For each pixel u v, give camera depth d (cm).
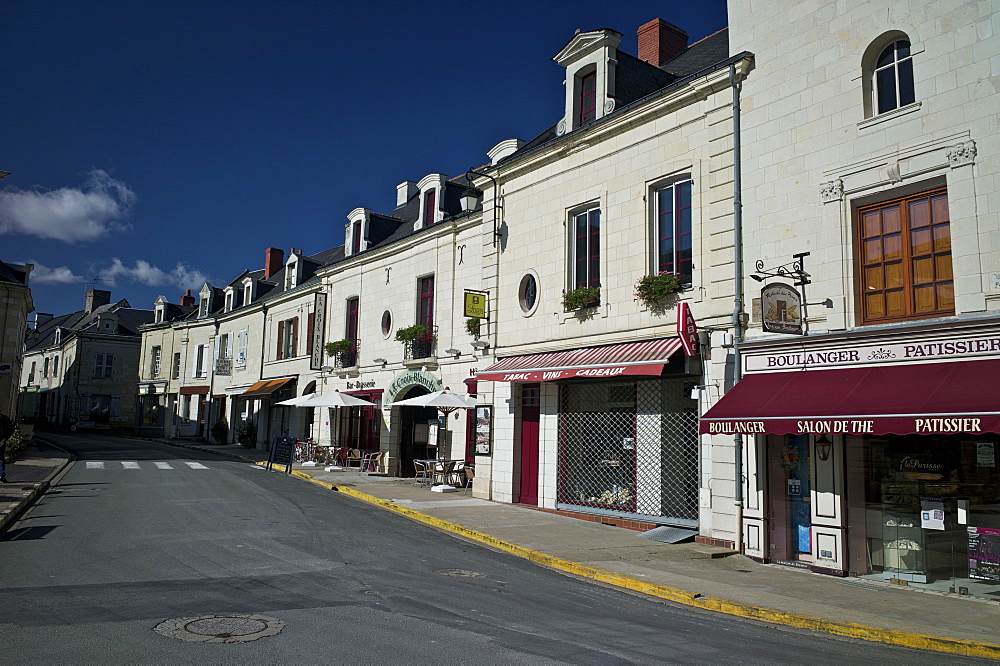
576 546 1023
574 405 1388
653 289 1178
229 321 3591
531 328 1475
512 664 500
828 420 829
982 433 798
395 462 2045
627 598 761
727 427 941
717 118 1127
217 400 3612
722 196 1103
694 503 1147
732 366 1057
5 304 2520
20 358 2805
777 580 859
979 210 813
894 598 782
